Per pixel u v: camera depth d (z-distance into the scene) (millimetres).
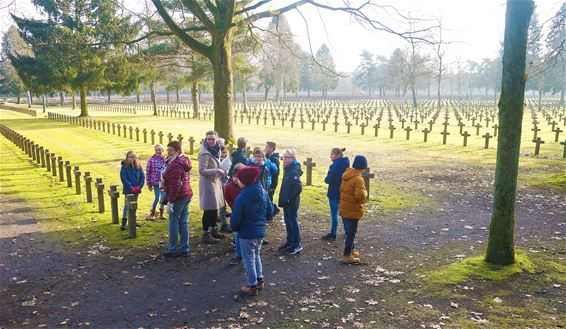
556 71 67562
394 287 6641
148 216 10586
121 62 29250
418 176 15984
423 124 39938
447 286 6559
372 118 47656
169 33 22250
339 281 6926
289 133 31531
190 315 5879
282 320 5699
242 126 37906
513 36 6508
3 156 21578
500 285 6535
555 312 5723
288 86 101125
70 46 25531
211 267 7566
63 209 11547
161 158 10398
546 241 8711
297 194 8008
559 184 13766
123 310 6035
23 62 46906
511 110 6723
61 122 44594
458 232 9500
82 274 7289
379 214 10984
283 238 9133
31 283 6953
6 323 5703
